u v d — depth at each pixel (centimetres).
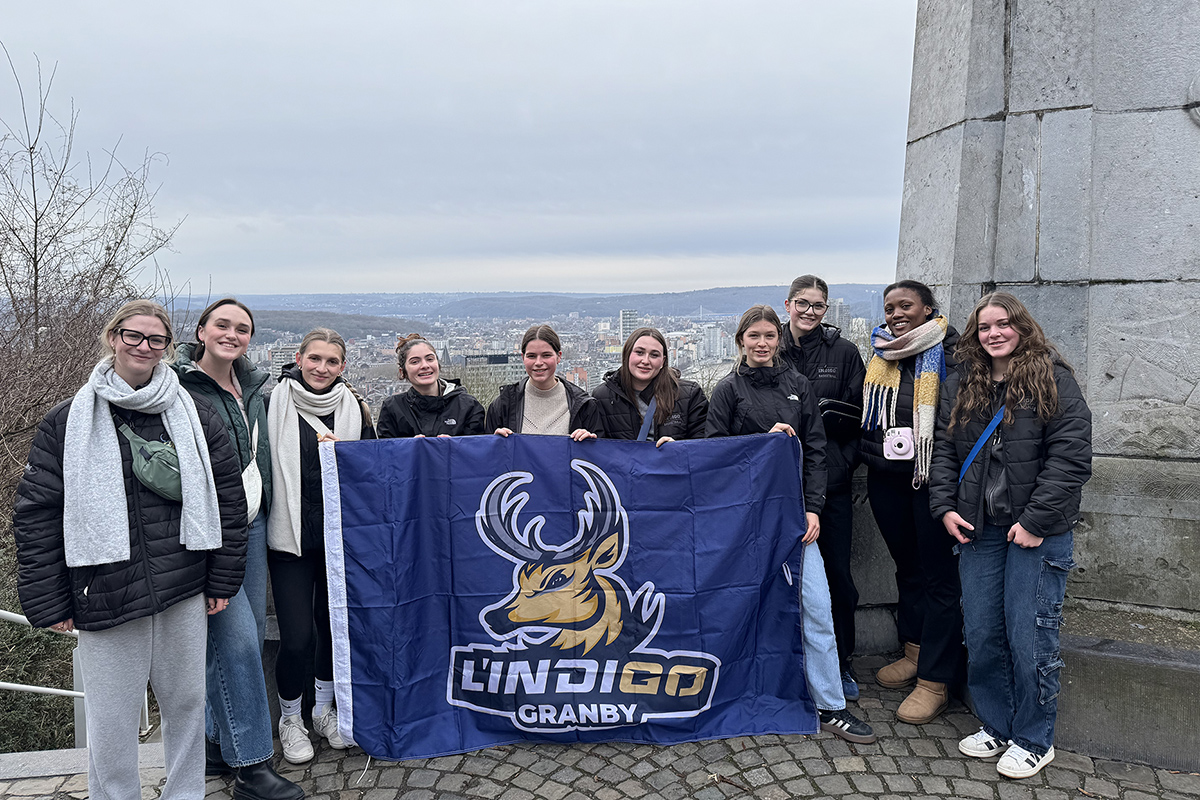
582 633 362
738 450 366
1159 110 375
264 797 310
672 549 364
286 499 337
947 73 437
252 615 317
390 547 348
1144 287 383
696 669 359
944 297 434
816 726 355
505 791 318
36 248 762
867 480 404
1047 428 312
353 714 344
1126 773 319
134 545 266
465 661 359
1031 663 313
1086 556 390
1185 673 317
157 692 286
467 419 394
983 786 312
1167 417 382
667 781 321
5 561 608
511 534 361
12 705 515
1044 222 398
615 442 366
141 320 261
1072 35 387
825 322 404
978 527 326
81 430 256
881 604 443
